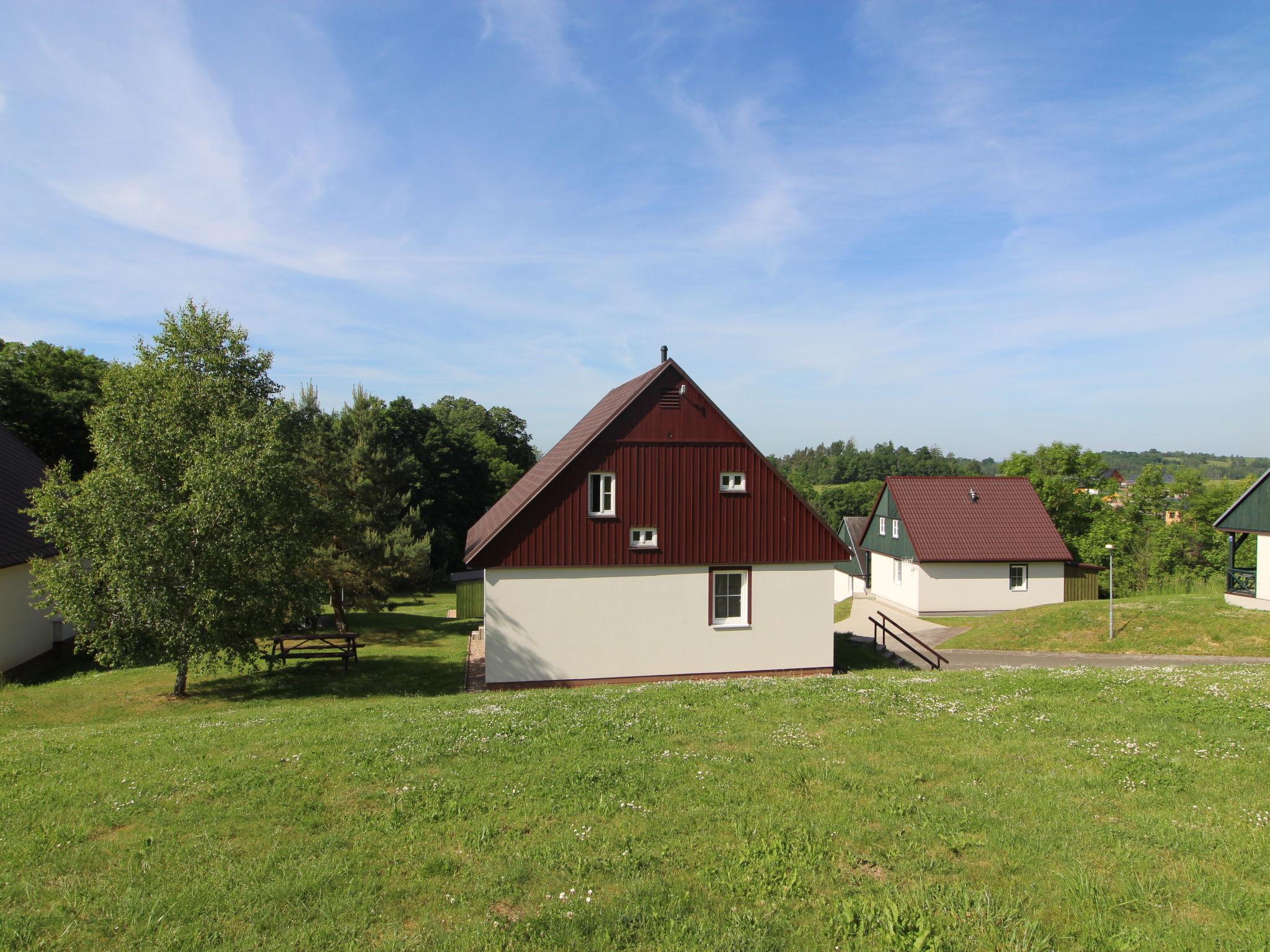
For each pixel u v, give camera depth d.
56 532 16.31
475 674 21.78
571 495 20.61
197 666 19.19
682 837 7.22
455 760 9.43
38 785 8.91
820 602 21.89
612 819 7.64
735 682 15.22
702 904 6.12
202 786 8.70
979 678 14.41
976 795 8.14
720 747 9.85
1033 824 7.42
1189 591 43.09
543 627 20.39
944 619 35.50
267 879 6.62
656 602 21.02
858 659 24.91
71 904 6.29
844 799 8.06
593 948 5.57
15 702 17.27
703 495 21.31
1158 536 48.72
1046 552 36.47
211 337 20.94
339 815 7.90
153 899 6.29
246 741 10.53
